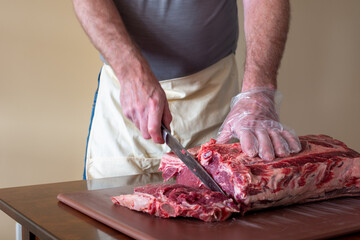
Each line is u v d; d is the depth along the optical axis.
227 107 1.93
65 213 1.21
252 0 1.69
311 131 2.96
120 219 1.10
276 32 1.63
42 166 2.70
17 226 1.27
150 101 1.31
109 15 1.51
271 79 1.58
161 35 1.73
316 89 2.92
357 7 2.90
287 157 1.31
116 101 1.84
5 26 2.54
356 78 2.93
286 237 0.99
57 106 2.71
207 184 1.26
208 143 1.38
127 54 1.42
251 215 1.18
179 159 1.40
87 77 2.77
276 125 1.40
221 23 1.79
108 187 1.53
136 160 1.83
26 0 2.57
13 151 2.62
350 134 2.94
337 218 1.15
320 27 2.89
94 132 1.88
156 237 0.97
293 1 2.83
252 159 1.27
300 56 2.91
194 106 1.85
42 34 2.62
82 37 2.73
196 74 1.83
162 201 1.13
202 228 1.05
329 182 1.32
